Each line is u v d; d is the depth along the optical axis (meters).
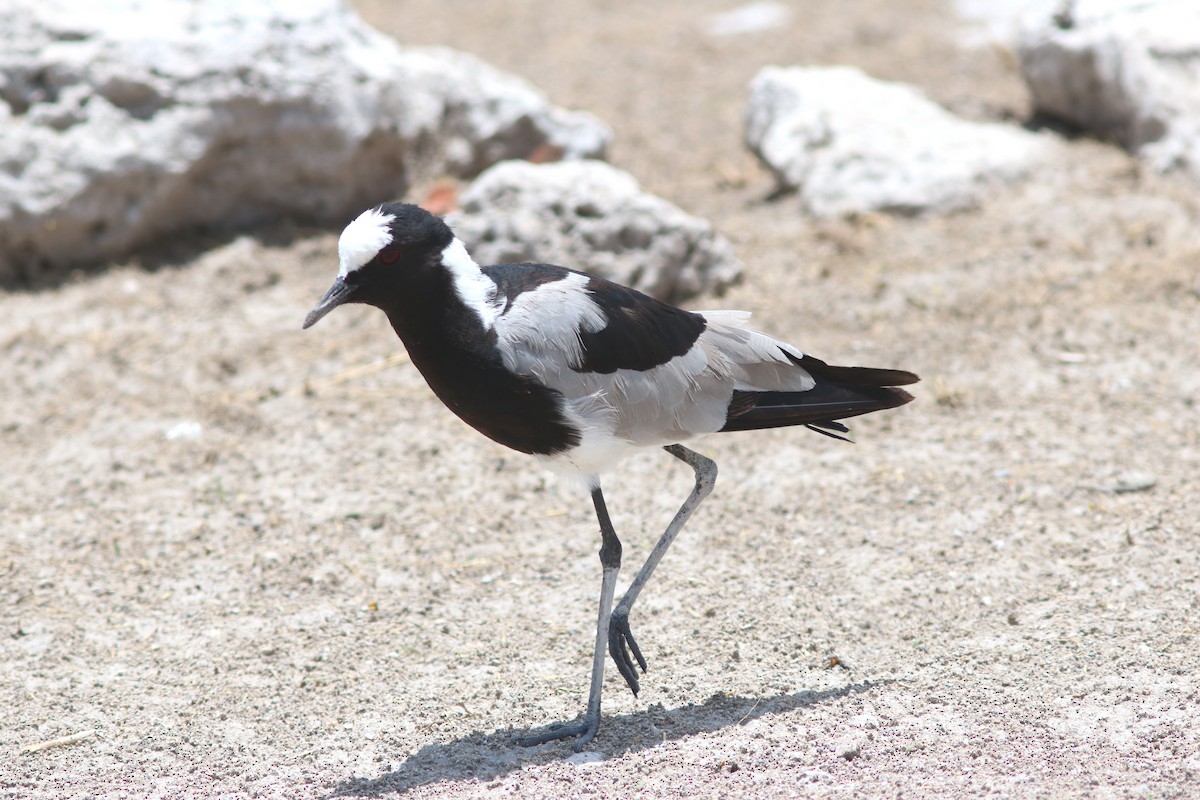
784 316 13.84
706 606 9.70
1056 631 9.07
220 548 10.77
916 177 15.63
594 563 10.36
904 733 8.04
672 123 19.03
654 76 20.92
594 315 8.23
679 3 24.75
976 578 9.79
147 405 12.91
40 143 14.66
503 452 12.01
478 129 16.44
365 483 11.60
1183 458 11.12
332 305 7.80
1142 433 11.53
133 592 10.24
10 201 14.54
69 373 13.43
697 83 20.52
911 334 13.38
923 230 15.18
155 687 9.11
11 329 14.09
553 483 11.52
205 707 8.86
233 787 7.96
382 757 8.22
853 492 11.06
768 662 9.02
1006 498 10.77
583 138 16.81
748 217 16.03
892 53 20.94
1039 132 16.86
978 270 14.32
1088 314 13.38
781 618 9.51
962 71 19.77
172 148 14.86
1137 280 13.79
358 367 13.48
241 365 13.52
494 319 7.98
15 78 14.86
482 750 8.23
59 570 10.53
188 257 15.29
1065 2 16.77
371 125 15.62
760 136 17.45
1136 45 15.89
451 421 12.55
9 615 9.97
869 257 14.78
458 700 8.82
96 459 12.09
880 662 8.93
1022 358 12.86
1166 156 15.48
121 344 13.88
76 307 14.48
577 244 13.80
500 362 7.95
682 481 11.46
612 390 8.24
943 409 12.21
